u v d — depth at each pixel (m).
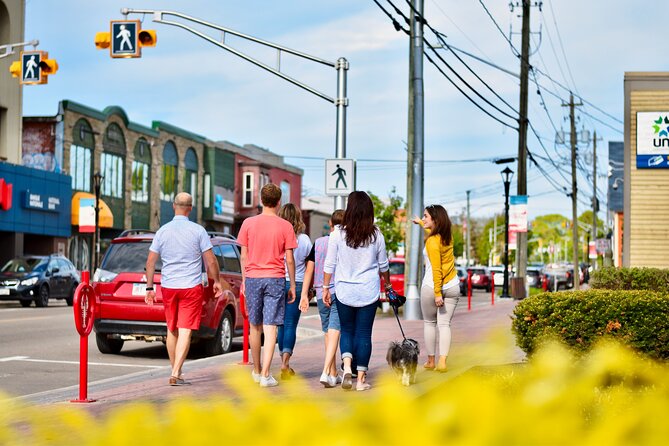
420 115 41.28
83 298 14.23
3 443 2.76
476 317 35.59
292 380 2.87
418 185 40.75
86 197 77.06
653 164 39.59
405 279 39.94
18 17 71.00
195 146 99.56
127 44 38.44
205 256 17.14
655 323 14.91
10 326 34.16
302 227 18.45
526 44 61.06
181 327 16.73
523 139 61.47
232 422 2.30
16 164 68.44
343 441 2.11
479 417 2.11
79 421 2.57
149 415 2.41
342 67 37.31
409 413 2.12
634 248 39.66
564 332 15.28
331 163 36.50
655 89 39.78
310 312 48.12
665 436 2.15
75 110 76.62
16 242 68.62
